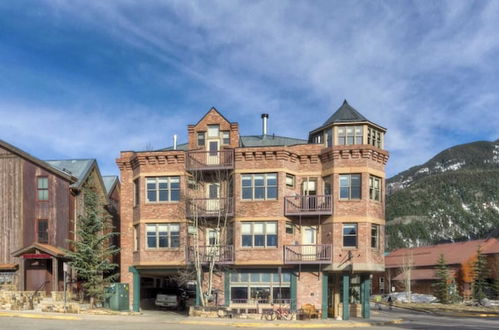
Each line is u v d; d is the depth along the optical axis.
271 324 27.56
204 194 35.78
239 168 34.47
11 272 37.75
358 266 32.53
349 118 36.06
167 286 41.47
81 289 37.47
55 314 29.14
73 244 38.25
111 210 46.09
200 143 36.31
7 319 26.86
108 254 36.16
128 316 30.61
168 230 35.19
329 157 34.34
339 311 34.72
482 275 65.81
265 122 42.16
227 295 33.84
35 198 38.66
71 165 43.00
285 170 34.09
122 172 37.44
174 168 35.59
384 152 34.69
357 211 33.28
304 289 33.41
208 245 34.06
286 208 33.78
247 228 33.94
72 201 39.34
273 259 33.16
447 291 65.31
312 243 34.44
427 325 30.89
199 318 29.98
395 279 82.81
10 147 38.75
